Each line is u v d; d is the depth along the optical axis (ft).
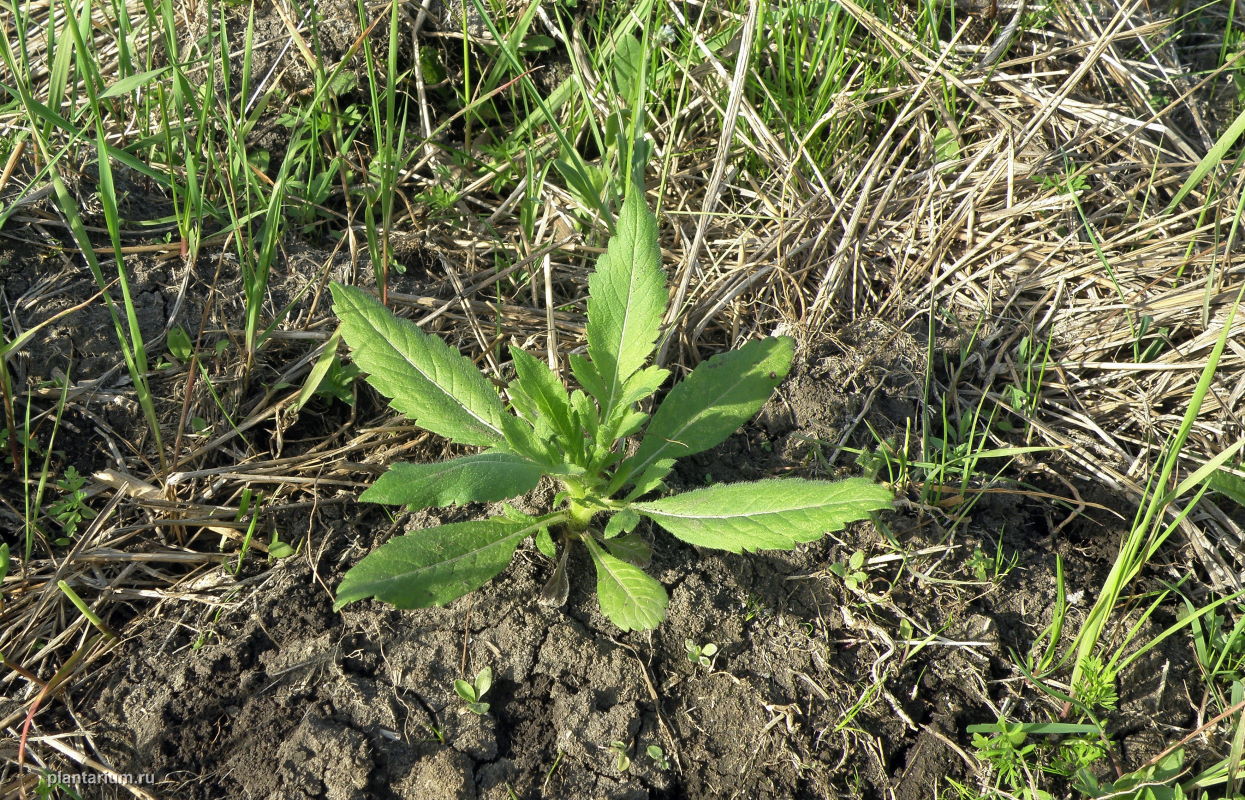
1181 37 2.48
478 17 2.23
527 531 1.69
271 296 1.97
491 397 1.74
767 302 2.06
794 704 1.69
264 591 1.74
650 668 1.70
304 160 2.11
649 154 2.15
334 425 1.91
